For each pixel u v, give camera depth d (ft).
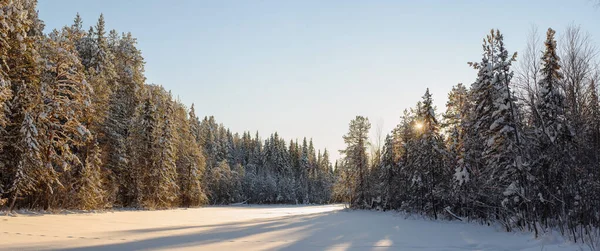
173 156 144.97
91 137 85.20
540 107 56.95
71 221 61.62
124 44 168.55
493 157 61.67
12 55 69.72
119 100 130.62
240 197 279.69
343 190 148.66
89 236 40.65
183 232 49.85
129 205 133.59
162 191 137.80
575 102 50.03
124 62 165.89
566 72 53.21
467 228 60.59
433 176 91.71
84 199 92.17
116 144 118.11
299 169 371.97
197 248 33.96
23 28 65.51
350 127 146.72
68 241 35.50
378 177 137.08
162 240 39.52
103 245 33.78
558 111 53.88
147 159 137.28
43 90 75.97
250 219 86.53
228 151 342.64
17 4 63.93
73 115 82.07
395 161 123.54
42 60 75.87
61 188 85.61
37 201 84.02
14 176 73.56
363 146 144.97
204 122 318.24
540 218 52.42
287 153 367.86
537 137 56.85
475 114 71.46
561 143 51.31
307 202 328.70
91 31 131.23
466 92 87.10
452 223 73.36
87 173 93.91
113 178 116.78
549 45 57.00
